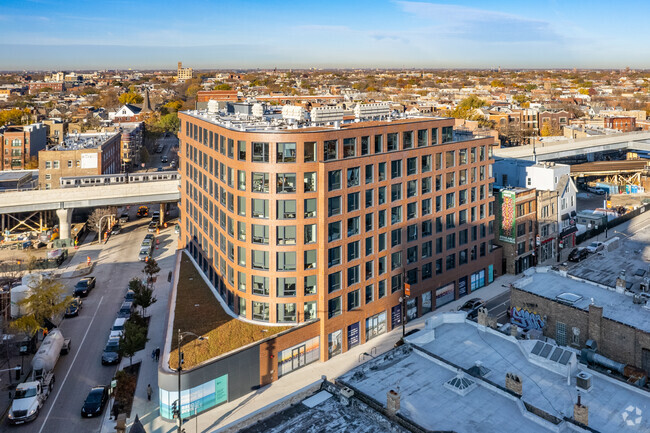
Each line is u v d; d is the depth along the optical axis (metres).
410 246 80.56
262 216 67.44
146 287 91.19
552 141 188.25
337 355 71.81
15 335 79.31
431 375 48.25
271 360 65.00
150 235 127.00
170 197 130.75
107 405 61.47
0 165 186.00
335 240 69.31
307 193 66.88
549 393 45.53
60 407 60.59
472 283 93.44
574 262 108.06
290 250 67.38
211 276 82.50
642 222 134.00
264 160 66.50
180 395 57.38
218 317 70.69
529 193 102.50
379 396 44.84
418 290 82.75
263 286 68.62
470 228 91.06
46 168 149.88
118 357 70.62
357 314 73.44
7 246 121.88
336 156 68.94
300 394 44.66
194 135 89.00
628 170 172.25
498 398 44.41
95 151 151.25
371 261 74.56
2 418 58.50
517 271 102.25
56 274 103.88
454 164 86.25
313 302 69.31
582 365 49.69
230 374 61.72
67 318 84.50
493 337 56.19
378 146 74.69
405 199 78.31
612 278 87.88
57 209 122.31
